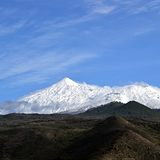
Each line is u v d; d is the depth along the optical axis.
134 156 197.62
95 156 197.38
